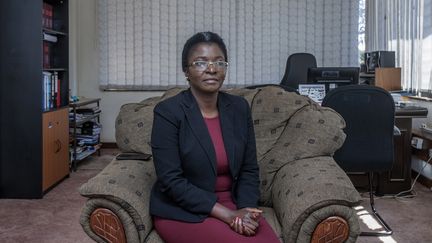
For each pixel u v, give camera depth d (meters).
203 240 1.55
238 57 5.66
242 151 1.78
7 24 3.55
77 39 5.80
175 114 1.69
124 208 1.65
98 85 5.84
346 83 3.61
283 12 5.61
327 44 5.64
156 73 5.71
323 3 5.61
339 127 2.11
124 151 2.19
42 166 3.63
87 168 4.72
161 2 5.61
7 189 3.63
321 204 1.58
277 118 2.24
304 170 1.88
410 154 3.73
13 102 3.59
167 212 1.64
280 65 5.68
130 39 5.68
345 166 2.92
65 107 4.20
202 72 1.72
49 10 4.09
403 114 3.52
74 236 2.84
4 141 3.61
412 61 4.40
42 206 3.43
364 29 5.67
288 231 1.63
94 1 5.76
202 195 1.63
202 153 1.68
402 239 2.81
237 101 1.86
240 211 1.60
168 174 1.64
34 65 3.57
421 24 4.20
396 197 3.70
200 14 5.61
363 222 3.11
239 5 5.61
